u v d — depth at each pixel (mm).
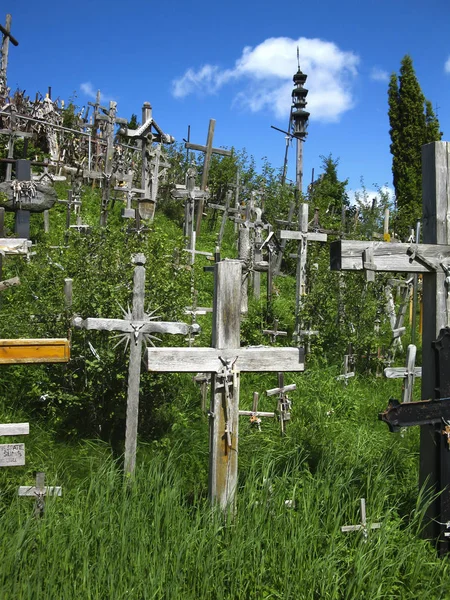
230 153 20281
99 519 5016
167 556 4707
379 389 10203
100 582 4414
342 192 27375
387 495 5926
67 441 6914
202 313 9773
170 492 5324
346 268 5188
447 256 5434
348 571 4793
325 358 10836
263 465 5887
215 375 5488
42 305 7559
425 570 5027
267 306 12852
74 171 21719
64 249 8828
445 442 5336
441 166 5449
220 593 4469
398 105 27172
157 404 7445
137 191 17359
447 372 5359
